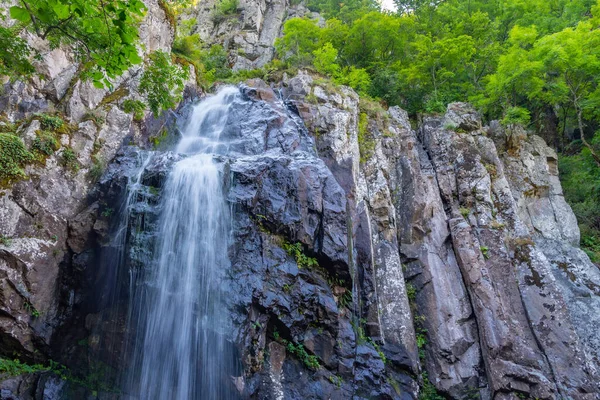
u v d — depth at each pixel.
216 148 13.21
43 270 8.69
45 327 8.55
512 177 15.84
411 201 13.90
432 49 20.02
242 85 16.84
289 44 23.67
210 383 7.96
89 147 10.75
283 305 9.13
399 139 16.03
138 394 8.09
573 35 16.03
